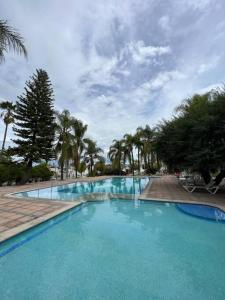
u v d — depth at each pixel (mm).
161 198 8492
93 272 3238
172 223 5871
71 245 4305
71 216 6586
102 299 2592
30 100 16875
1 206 6762
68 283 2932
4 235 4035
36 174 17734
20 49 6684
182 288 2828
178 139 11969
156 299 2594
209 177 12359
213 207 6914
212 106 10125
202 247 4246
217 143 10016
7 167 15047
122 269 3334
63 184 15484
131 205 7938
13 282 2959
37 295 2668
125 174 29516
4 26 6344
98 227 5543
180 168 13617
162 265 3477
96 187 15328
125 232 5160
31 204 7133
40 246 4230
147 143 27828
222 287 2855
